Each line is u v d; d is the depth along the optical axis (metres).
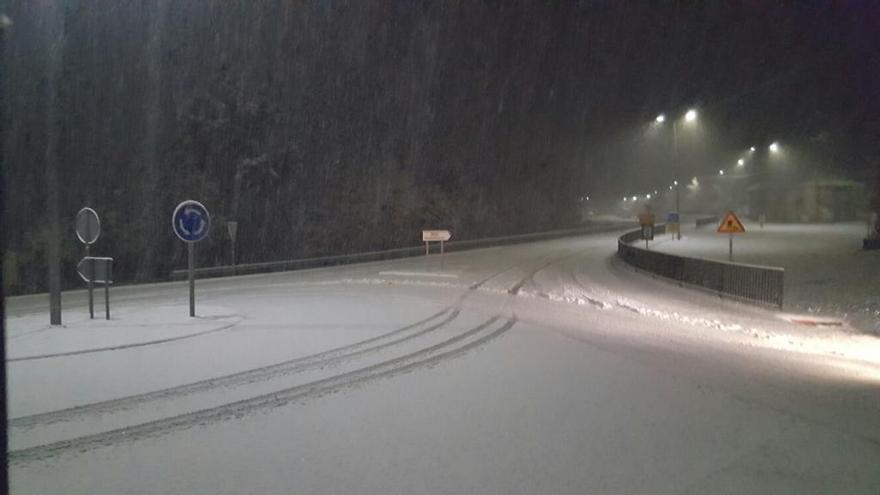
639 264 31.25
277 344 12.42
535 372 10.05
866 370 11.35
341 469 5.96
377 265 38.22
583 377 9.70
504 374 9.90
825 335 15.80
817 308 19.56
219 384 9.27
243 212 42.09
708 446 6.58
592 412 7.79
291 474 5.85
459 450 6.45
